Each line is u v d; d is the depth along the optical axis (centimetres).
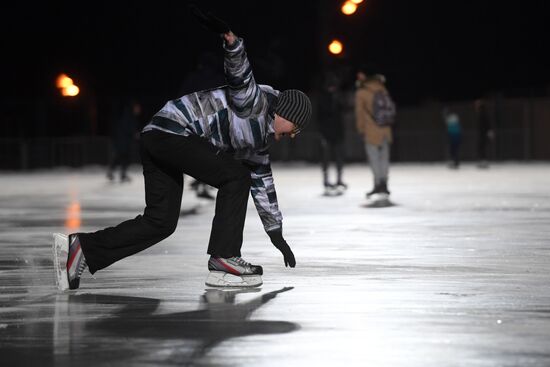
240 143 1149
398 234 1820
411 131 5847
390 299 1113
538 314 1023
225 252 1199
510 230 1883
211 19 1089
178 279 1273
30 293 1175
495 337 916
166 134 1138
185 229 1938
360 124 2745
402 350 866
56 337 930
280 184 3584
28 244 1711
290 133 1152
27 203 2736
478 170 4656
